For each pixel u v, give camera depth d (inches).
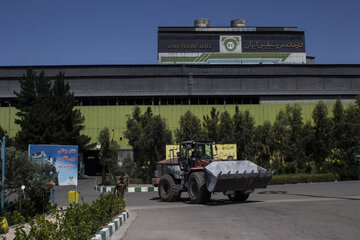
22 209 425.7
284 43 2839.6
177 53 2790.4
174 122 1841.8
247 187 535.8
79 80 1978.3
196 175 542.0
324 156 1317.7
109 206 369.4
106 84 1972.2
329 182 1084.5
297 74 2022.6
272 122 1878.7
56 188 1037.8
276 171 1203.2
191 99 1993.1
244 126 1254.3
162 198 629.3
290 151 1269.7
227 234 294.5
